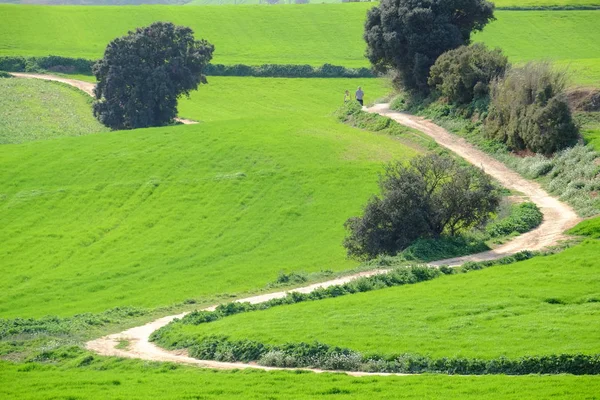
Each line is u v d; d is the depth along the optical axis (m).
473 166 174.62
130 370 88.81
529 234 142.25
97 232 181.38
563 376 75.50
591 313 94.06
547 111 182.75
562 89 191.12
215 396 73.62
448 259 130.62
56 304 146.00
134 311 127.62
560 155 178.62
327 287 117.12
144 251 170.62
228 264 161.12
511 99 196.00
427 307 101.38
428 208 139.38
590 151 174.25
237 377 80.94
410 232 138.62
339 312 102.38
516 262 123.06
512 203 161.75
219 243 172.00
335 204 184.38
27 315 137.88
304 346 88.69
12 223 186.75
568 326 89.12
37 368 93.00
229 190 195.12
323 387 74.75
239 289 142.75
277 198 189.50
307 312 104.00
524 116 189.38
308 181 195.38
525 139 188.00
